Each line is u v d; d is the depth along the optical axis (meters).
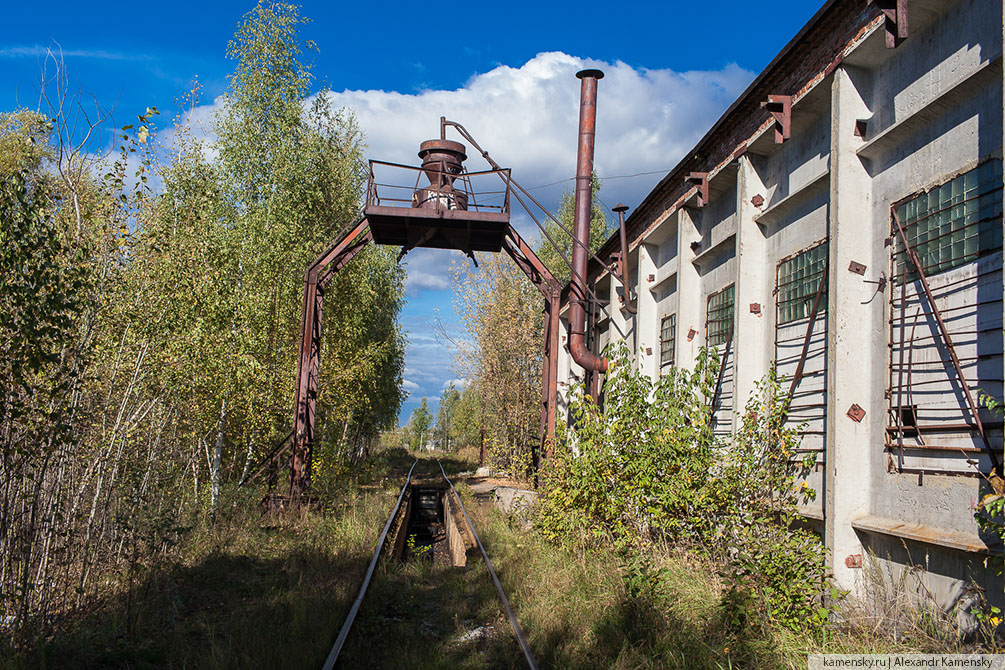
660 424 10.66
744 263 11.25
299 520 14.98
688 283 14.24
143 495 9.84
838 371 8.20
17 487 7.41
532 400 32.25
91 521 8.98
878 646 6.42
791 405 9.99
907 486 7.44
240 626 7.60
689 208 14.43
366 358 24.45
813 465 9.30
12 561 7.37
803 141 10.21
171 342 12.13
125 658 6.62
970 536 6.47
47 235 7.02
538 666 6.50
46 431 7.32
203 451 17.03
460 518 17.42
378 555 11.50
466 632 7.93
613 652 6.74
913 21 7.64
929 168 7.47
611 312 20.22
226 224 19.58
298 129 21.59
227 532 12.60
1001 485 5.75
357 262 23.94
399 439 95.31
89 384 8.90
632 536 10.34
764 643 6.63
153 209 11.84
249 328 16.38
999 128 6.50
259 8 21.16
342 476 23.56
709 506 9.86
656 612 7.53
